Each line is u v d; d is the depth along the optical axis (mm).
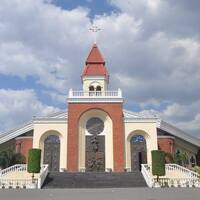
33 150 32625
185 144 52531
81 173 35062
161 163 32500
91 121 43375
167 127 48156
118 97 43312
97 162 41500
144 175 33906
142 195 20094
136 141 43281
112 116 42625
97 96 43344
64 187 30469
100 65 50031
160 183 31906
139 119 43344
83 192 22922
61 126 42969
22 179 32719
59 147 42594
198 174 34531
